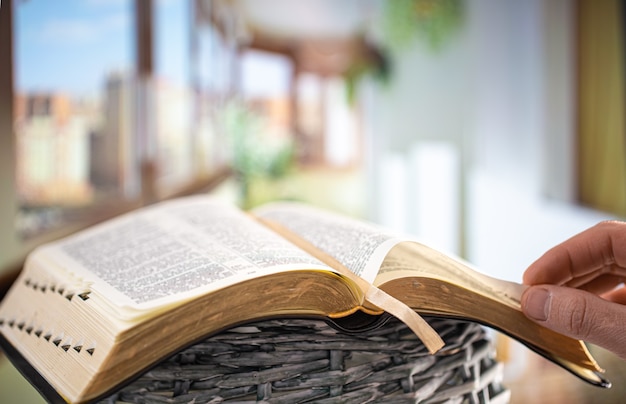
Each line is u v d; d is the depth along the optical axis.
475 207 4.03
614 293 0.48
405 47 4.36
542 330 0.43
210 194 2.85
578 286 0.49
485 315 0.41
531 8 3.40
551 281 0.47
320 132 5.90
